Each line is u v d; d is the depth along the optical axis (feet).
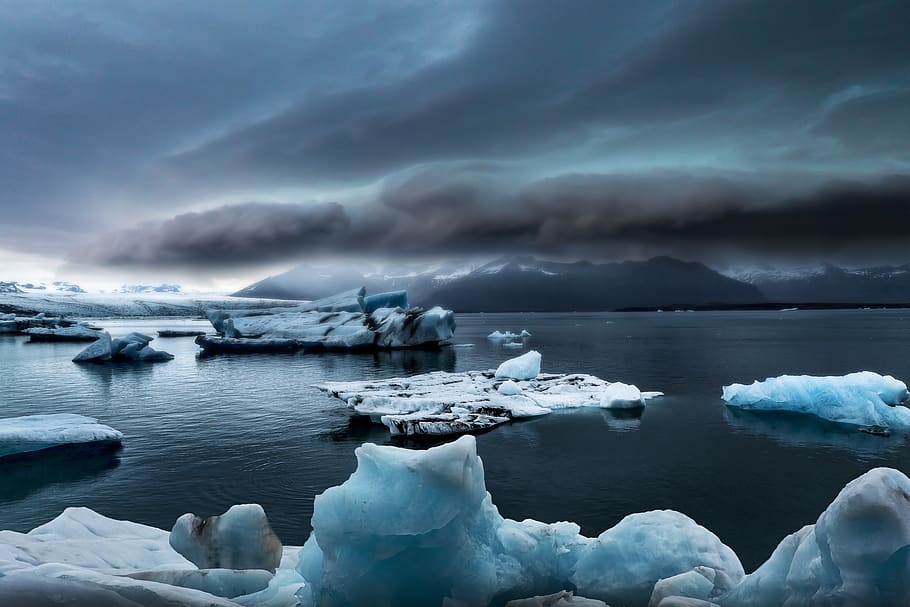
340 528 21.93
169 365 142.92
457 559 22.98
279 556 25.66
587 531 37.32
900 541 17.38
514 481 47.60
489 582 23.11
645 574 24.02
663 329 312.09
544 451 56.44
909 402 78.79
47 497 45.11
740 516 39.42
